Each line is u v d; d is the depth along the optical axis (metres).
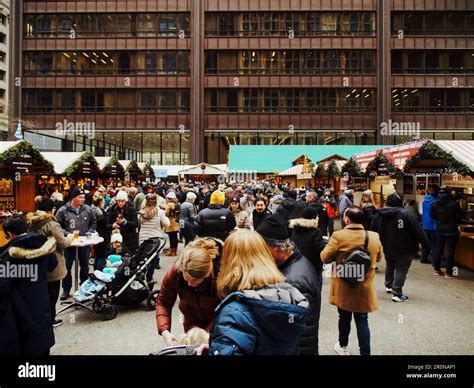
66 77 40.66
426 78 40.06
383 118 39.97
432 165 11.53
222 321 1.75
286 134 41.88
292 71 41.03
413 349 4.38
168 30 40.94
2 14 69.06
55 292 5.13
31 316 3.35
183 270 2.47
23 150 10.25
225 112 41.09
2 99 69.25
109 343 4.58
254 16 41.03
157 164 42.59
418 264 9.14
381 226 6.46
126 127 40.91
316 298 2.83
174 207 9.88
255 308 1.74
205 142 41.69
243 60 41.16
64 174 14.66
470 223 9.45
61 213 6.71
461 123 40.03
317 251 4.33
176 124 40.94
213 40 41.06
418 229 6.05
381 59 40.28
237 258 1.94
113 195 13.39
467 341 4.63
